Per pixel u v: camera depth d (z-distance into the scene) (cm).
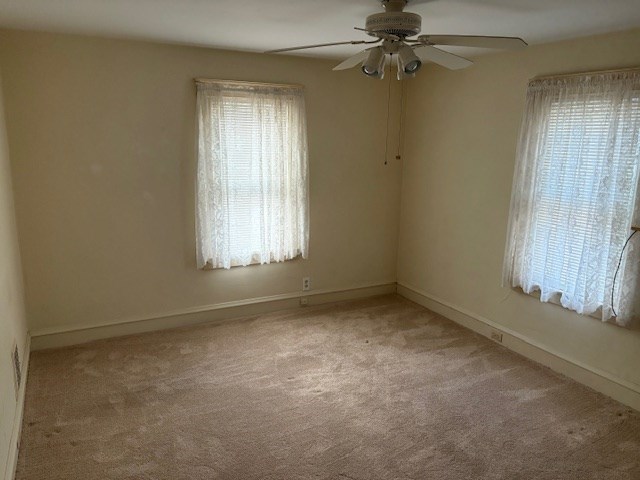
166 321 402
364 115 452
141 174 370
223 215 395
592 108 296
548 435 267
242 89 384
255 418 280
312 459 246
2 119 304
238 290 427
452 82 411
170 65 363
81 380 318
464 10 244
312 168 438
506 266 363
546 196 331
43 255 350
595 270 301
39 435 260
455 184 420
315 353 365
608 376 307
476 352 370
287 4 239
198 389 311
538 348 352
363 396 305
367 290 493
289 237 432
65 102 338
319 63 419
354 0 229
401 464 243
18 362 288
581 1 224
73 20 284
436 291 455
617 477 235
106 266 372
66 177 347
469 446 257
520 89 351
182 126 376
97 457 244
